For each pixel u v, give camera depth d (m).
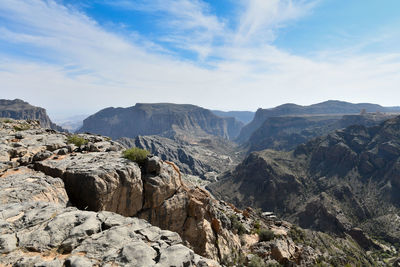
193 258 10.80
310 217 184.75
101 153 25.20
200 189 34.09
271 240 41.56
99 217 12.77
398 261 114.00
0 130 36.72
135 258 9.79
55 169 18.83
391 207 187.38
